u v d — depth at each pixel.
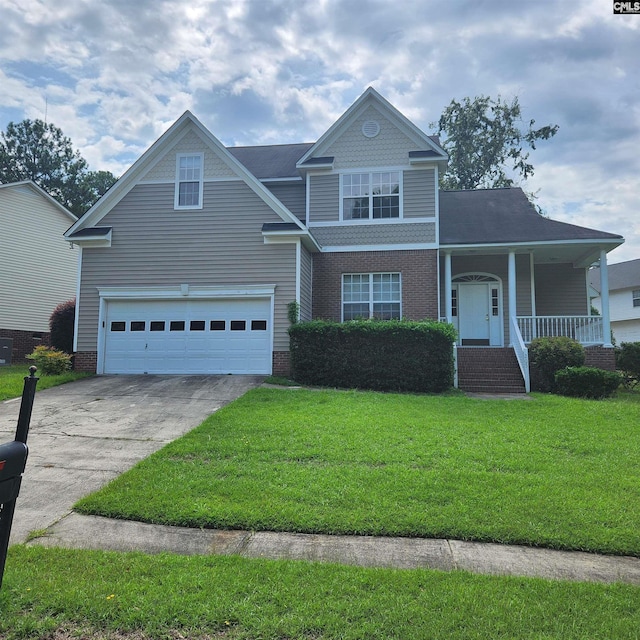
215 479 5.86
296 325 13.62
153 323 15.12
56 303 24.19
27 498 5.46
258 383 12.98
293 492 5.43
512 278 15.77
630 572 3.96
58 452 7.14
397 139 16.58
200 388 12.29
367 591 3.52
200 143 15.47
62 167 39.94
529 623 3.13
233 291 14.78
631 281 36.09
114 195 15.55
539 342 14.11
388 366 13.03
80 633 3.07
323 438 7.43
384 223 16.23
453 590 3.54
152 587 3.55
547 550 4.35
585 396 12.46
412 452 6.85
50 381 12.91
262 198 15.01
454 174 38.62
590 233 15.38
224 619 3.17
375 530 4.62
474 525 4.65
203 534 4.64
